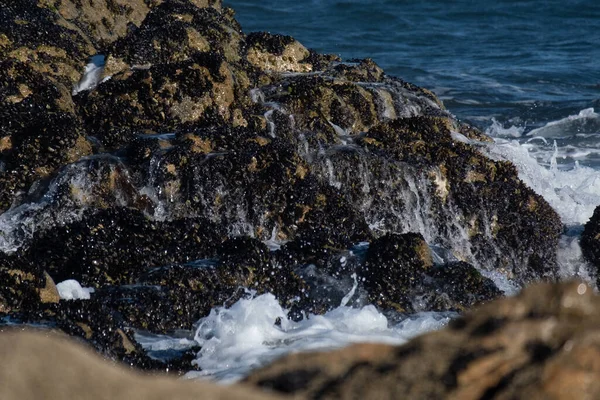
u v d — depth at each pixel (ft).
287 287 104.22
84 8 170.81
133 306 94.48
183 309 96.27
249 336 89.66
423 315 102.06
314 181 129.90
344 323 96.58
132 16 181.57
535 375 24.58
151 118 141.69
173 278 99.55
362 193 136.56
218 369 83.05
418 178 137.90
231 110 144.56
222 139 132.36
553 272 137.80
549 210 142.82
